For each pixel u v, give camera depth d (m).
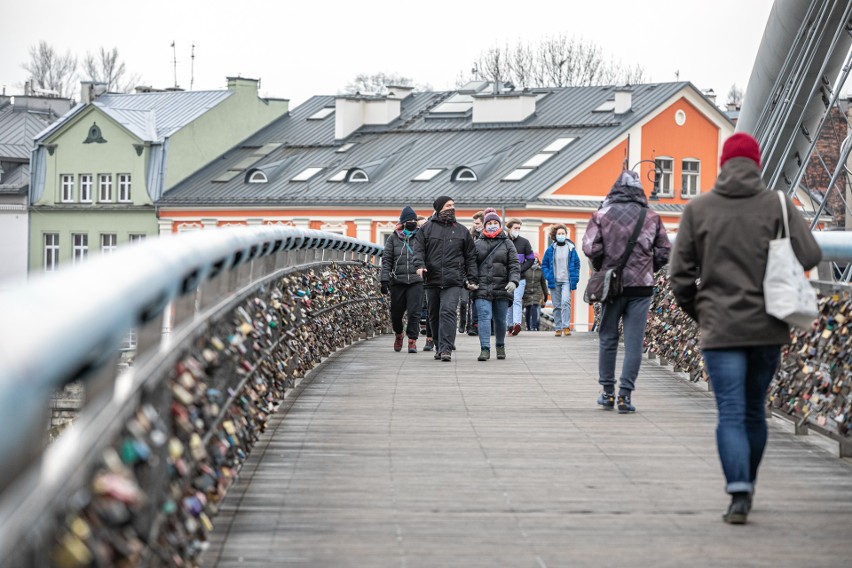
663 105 67.06
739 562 6.93
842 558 7.04
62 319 3.11
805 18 23.23
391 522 7.77
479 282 18.72
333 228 67.62
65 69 128.50
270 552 6.98
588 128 66.12
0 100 90.38
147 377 4.92
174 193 74.69
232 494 8.48
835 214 24.58
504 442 10.81
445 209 18.47
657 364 18.23
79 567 3.34
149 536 4.80
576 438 11.10
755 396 8.10
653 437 11.20
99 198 77.12
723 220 7.95
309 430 11.30
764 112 26.59
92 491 3.74
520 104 67.81
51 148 78.44
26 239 79.25
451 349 18.36
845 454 10.23
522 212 61.59
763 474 9.55
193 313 6.52
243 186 72.19
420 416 12.30
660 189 67.31
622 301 12.93
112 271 3.87
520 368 17.38
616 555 7.05
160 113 78.19
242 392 8.92
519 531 7.59
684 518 8.00
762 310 7.84
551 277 26.36
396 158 68.69
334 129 73.69
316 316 16.81
